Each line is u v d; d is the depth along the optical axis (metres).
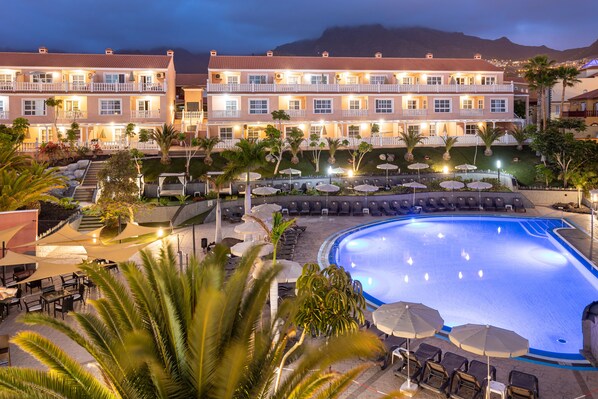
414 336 10.59
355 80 54.59
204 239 23.89
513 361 12.20
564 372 11.61
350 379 6.72
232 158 26.09
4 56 47.81
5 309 15.57
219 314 5.99
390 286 19.70
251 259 7.43
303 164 45.72
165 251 8.84
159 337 6.50
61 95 46.31
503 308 17.17
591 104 57.25
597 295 18.47
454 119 54.72
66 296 15.75
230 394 5.49
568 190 38.34
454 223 33.44
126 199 26.98
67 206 29.70
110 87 47.34
